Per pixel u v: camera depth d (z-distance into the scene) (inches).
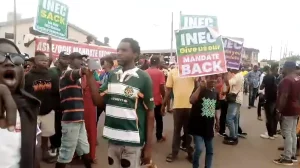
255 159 253.6
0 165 61.7
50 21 235.0
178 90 231.9
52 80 205.9
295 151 250.7
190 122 191.8
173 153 235.5
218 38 202.4
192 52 204.2
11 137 63.0
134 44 120.0
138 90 117.5
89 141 216.5
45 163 214.7
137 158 121.2
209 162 191.6
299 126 270.4
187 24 246.4
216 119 338.6
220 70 200.2
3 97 59.7
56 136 217.2
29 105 67.6
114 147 122.0
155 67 275.7
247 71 594.2
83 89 209.2
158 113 285.6
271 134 326.3
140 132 121.1
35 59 201.5
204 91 187.5
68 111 178.7
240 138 328.2
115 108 117.7
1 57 64.7
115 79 120.3
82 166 213.5
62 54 214.8
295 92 237.0
